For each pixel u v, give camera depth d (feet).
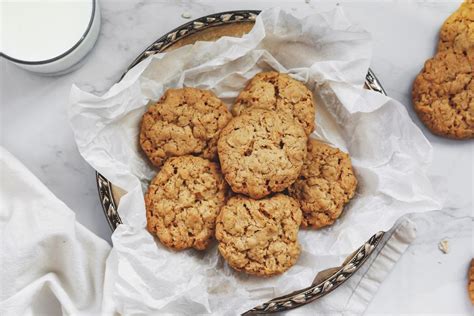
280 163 1.68
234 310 1.74
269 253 1.69
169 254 1.76
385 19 1.93
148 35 1.91
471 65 1.86
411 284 1.94
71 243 1.82
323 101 1.84
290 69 1.85
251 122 1.72
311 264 1.76
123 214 1.72
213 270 1.77
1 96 1.91
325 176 1.78
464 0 1.93
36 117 1.91
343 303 1.91
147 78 1.78
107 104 1.71
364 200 1.80
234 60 1.80
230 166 1.69
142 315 1.73
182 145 1.77
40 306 1.88
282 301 1.76
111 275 1.82
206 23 1.74
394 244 1.92
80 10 1.82
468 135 1.88
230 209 1.70
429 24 1.93
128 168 1.77
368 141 1.80
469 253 1.94
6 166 1.81
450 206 1.94
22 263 1.81
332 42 1.77
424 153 1.75
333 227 1.80
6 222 1.83
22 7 1.82
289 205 1.72
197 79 1.83
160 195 1.74
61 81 1.91
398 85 1.94
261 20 1.71
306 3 1.93
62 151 1.91
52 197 1.82
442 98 1.87
